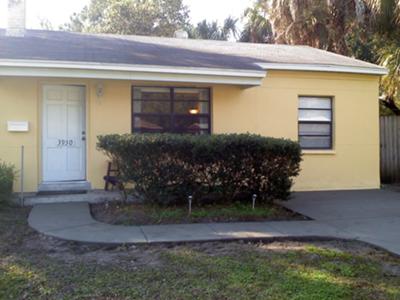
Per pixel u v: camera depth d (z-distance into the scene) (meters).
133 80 10.09
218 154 8.70
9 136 9.95
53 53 9.66
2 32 12.30
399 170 14.31
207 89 11.42
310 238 7.03
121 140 8.47
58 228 7.29
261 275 5.19
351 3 18.69
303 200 10.55
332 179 12.42
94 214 8.59
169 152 8.52
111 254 6.09
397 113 17.67
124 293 4.62
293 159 9.21
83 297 4.52
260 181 9.12
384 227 7.72
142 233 7.06
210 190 8.85
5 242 6.58
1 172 8.93
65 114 10.57
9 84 9.90
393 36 13.39
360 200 10.58
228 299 4.50
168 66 9.67
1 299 4.45
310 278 5.11
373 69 12.41
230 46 14.32
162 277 5.10
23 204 9.33
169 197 8.65
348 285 4.92
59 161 10.54
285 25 19.81
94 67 9.21
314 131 12.42
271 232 7.25
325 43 19.36
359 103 12.69
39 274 5.16
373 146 12.82
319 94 12.28
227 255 6.03
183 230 7.32
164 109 11.10
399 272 5.42
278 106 11.92
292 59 12.38
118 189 9.91
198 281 4.98
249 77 10.33
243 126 11.60
